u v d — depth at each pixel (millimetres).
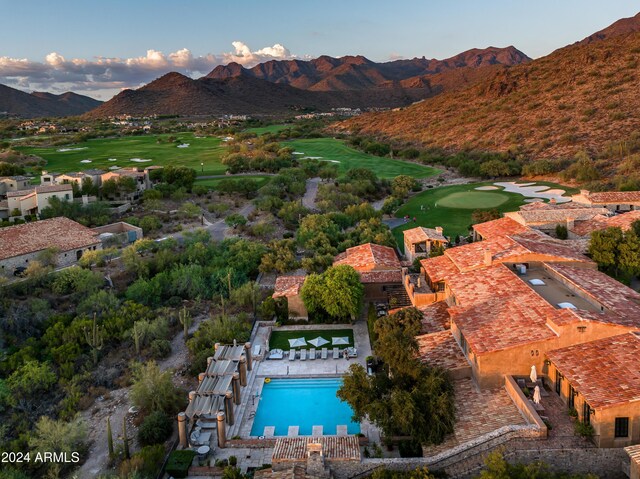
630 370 30438
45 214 90812
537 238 61906
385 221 109125
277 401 42031
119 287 67000
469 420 32875
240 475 31203
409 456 32688
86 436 39188
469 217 106875
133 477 31344
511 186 136625
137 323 53781
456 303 46625
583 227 69250
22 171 131125
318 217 90688
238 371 43688
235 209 109812
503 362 35219
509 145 176625
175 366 50156
